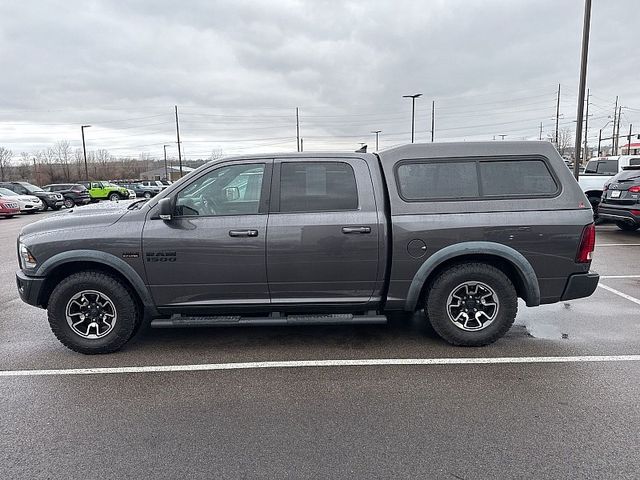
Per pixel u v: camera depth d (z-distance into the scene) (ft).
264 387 11.60
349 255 13.26
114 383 11.92
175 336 15.31
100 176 244.01
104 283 13.32
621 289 20.39
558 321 16.29
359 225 13.16
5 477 8.15
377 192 13.39
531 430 9.47
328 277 13.43
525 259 13.24
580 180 42.78
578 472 8.12
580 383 11.54
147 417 10.21
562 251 13.26
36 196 79.56
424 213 13.20
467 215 13.16
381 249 13.26
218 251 13.16
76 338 13.64
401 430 9.55
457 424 9.75
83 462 8.57
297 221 13.15
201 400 10.96
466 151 13.44
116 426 9.84
